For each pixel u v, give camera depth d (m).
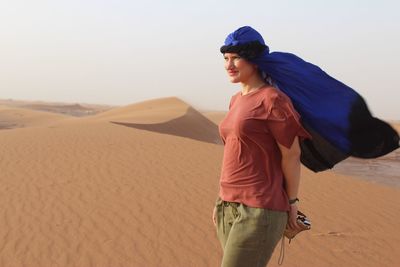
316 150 2.74
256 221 2.64
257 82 2.74
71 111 143.00
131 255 6.38
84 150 15.52
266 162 2.69
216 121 80.94
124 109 76.25
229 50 2.67
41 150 15.48
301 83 2.63
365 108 2.59
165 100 76.06
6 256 6.29
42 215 8.16
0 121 65.81
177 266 6.04
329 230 7.65
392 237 7.41
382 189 11.31
